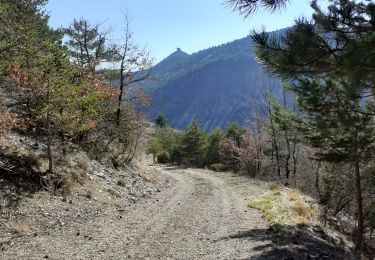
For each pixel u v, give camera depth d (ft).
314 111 52.34
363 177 60.95
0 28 42.52
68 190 47.44
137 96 93.30
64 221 39.27
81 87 51.03
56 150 55.21
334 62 19.03
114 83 90.84
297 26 18.17
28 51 44.42
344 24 17.97
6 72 44.60
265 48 18.63
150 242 35.81
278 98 90.12
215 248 35.01
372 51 17.38
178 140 267.59
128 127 88.28
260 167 142.72
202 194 78.89
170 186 91.86
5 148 46.62
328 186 79.15
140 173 87.30
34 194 42.11
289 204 63.87
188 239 38.06
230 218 51.80
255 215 55.42
